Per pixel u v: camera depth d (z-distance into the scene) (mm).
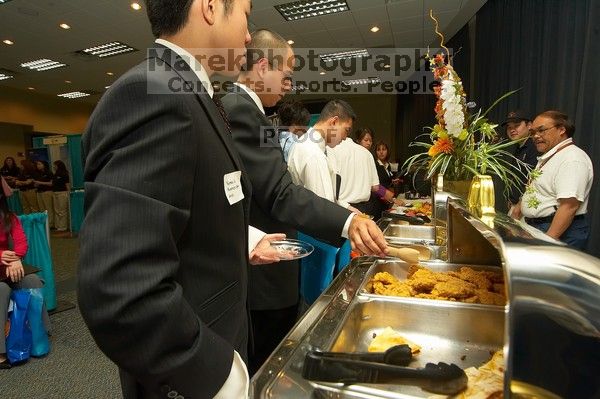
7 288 2170
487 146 1650
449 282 1004
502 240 443
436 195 1451
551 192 2225
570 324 351
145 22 5543
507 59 4406
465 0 4914
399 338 780
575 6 3057
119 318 400
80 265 416
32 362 2213
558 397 338
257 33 1330
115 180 437
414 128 8281
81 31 5867
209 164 563
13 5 4941
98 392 1899
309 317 801
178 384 435
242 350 714
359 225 971
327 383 539
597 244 2479
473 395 546
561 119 2180
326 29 5875
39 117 10812
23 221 2842
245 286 716
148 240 423
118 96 467
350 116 2115
